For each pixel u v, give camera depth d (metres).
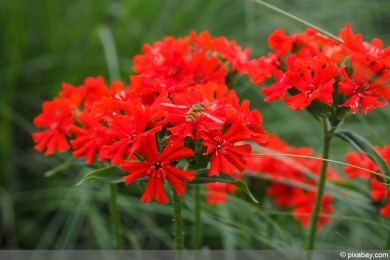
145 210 0.96
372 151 0.64
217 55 0.71
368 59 0.62
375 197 0.70
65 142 0.69
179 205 0.64
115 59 0.97
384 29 1.33
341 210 0.86
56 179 1.01
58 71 1.08
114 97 0.63
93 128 0.65
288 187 0.79
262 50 1.14
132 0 1.10
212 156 0.58
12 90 1.04
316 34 0.68
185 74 0.67
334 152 0.96
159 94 0.61
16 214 1.00
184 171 0.59
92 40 1.07
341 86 0.62
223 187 0.80
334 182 0.74
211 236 0.91
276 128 1.03
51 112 0.70
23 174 1.05
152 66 0.67
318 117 0.67
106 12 1.16
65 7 1.16
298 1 1.24
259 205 0.81
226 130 0.60
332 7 1.22
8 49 1.08
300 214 0.75
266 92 0.65
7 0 1.10
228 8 1.24
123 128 0.59
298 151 0.80
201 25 1.14
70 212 0.93
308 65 0.63
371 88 0.62
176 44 0.68
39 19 1.12
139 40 1.10
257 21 1.19
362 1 1.23
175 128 0.58
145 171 0.59
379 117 1.04
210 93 0.62
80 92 0.70
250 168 0.79
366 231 0.87
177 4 1.17
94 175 0.61
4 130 1.00
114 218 0.72
